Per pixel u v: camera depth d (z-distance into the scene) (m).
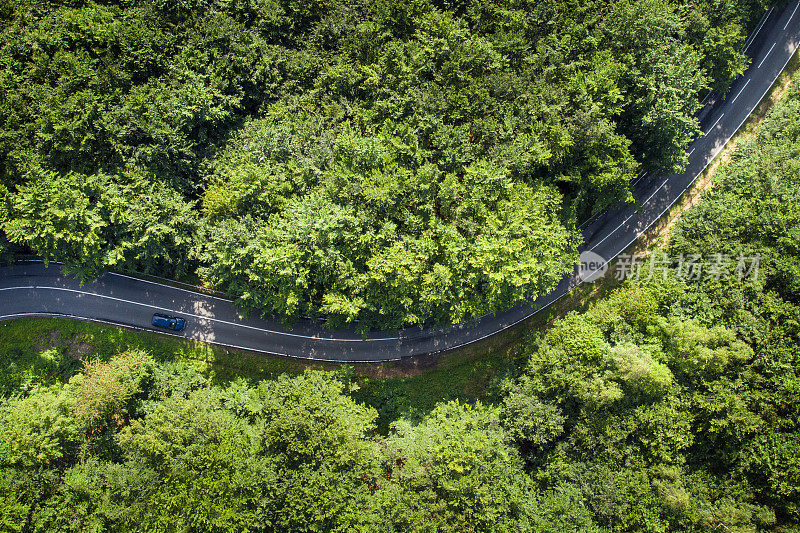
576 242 64.31
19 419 54.19
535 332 64.06
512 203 55.66
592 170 61.66
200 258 57.81
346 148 56.00
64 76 55.19
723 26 64.25
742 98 72.75
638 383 56.69
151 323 66.38
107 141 56.62
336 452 56.28
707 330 57.16
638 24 58.44
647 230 71.62
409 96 57.59
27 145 55.56
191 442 56.59
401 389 68.25
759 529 55.75
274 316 65.56
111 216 55.56
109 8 59.38
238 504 54.12
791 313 57.75
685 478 57.19
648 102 60.47
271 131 58.25
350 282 55.25
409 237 54.91
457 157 56.62
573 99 58.44
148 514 54.22
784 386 56.19
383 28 60.81
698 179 72.25
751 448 56.47
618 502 56.41
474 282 56.03
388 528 54.91
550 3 59.31
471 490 55.06
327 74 60.84
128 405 60.78
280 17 61.88
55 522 53.66
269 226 55.88
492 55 58.22
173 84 58.31
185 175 61.53
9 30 56.78
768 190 61.69
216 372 66.81
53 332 65.50
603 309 62.44
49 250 57.19
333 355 67.88
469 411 61.84
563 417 59.69
